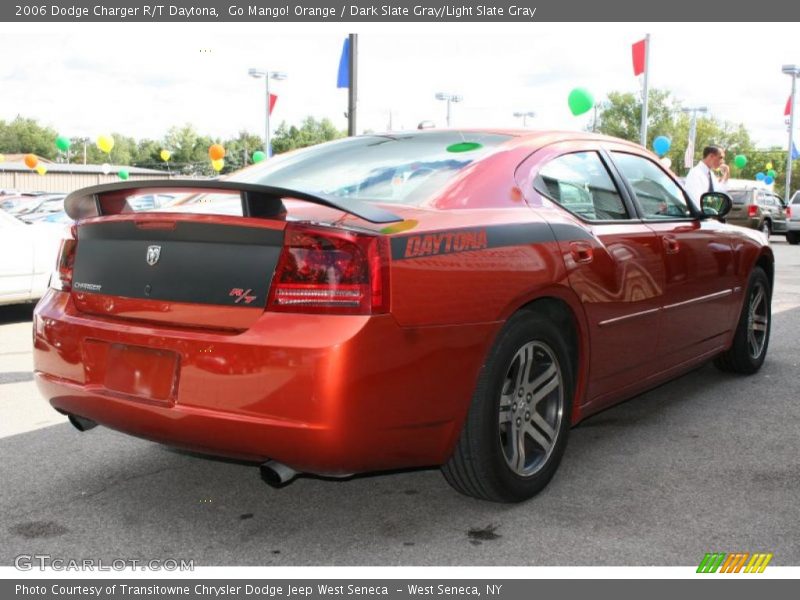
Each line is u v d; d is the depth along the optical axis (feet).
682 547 9.00
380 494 10.66
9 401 15.35
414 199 9.64
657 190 13.73
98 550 8.96
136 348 8.83
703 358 14.94
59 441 12.83
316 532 9.47
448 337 8.68
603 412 14.57
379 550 8.98
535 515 9.89
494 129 11.98
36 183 148.25
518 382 9.93
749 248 16.12
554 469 10.65
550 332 10.23
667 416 14.30
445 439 8.99
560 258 10.28
